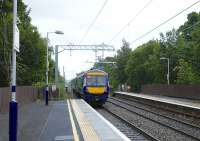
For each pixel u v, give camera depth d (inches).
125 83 4490.7
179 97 2265.0
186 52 3083.2
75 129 749.9
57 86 2239.2
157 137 837.2
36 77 2049.7
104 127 786.8
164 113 1489.9
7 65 1332.4
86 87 1838.1
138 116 1315.2
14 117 463.2
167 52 3523.6
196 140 797.2
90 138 633.0
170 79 3486.7
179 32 3619.6
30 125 820.0
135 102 2172.7
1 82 1370.6
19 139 615.5
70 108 1357.0
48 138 629.0
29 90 1680.6
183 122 1094.4
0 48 1332.4
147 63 3823.8
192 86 2097.7
